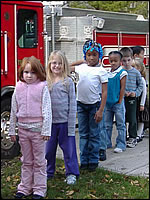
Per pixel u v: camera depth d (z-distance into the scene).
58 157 4.73
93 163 4.18
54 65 3.72
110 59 4.98
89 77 4.11
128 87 5.25
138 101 5.52
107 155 4.88
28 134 3.45
